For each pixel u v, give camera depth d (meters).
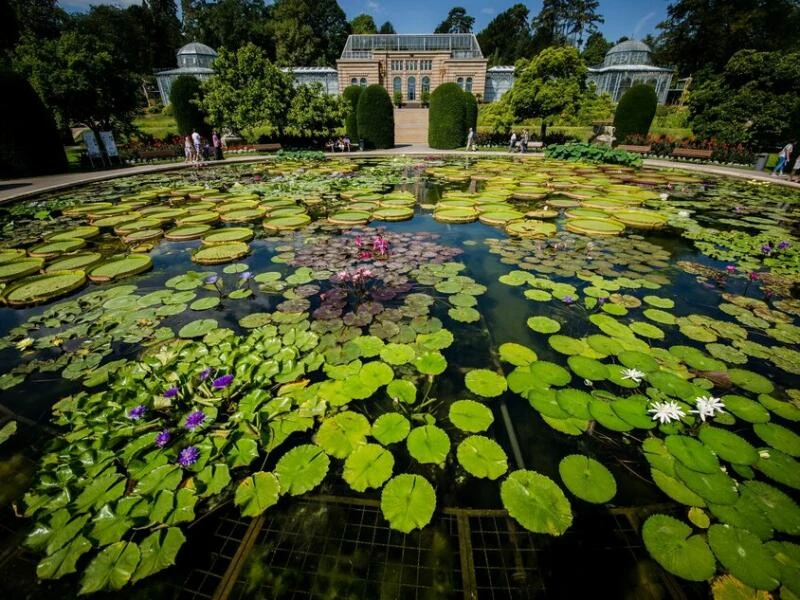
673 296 3.35
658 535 1.42
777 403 2.03
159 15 39.12
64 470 1.61
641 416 1.92
